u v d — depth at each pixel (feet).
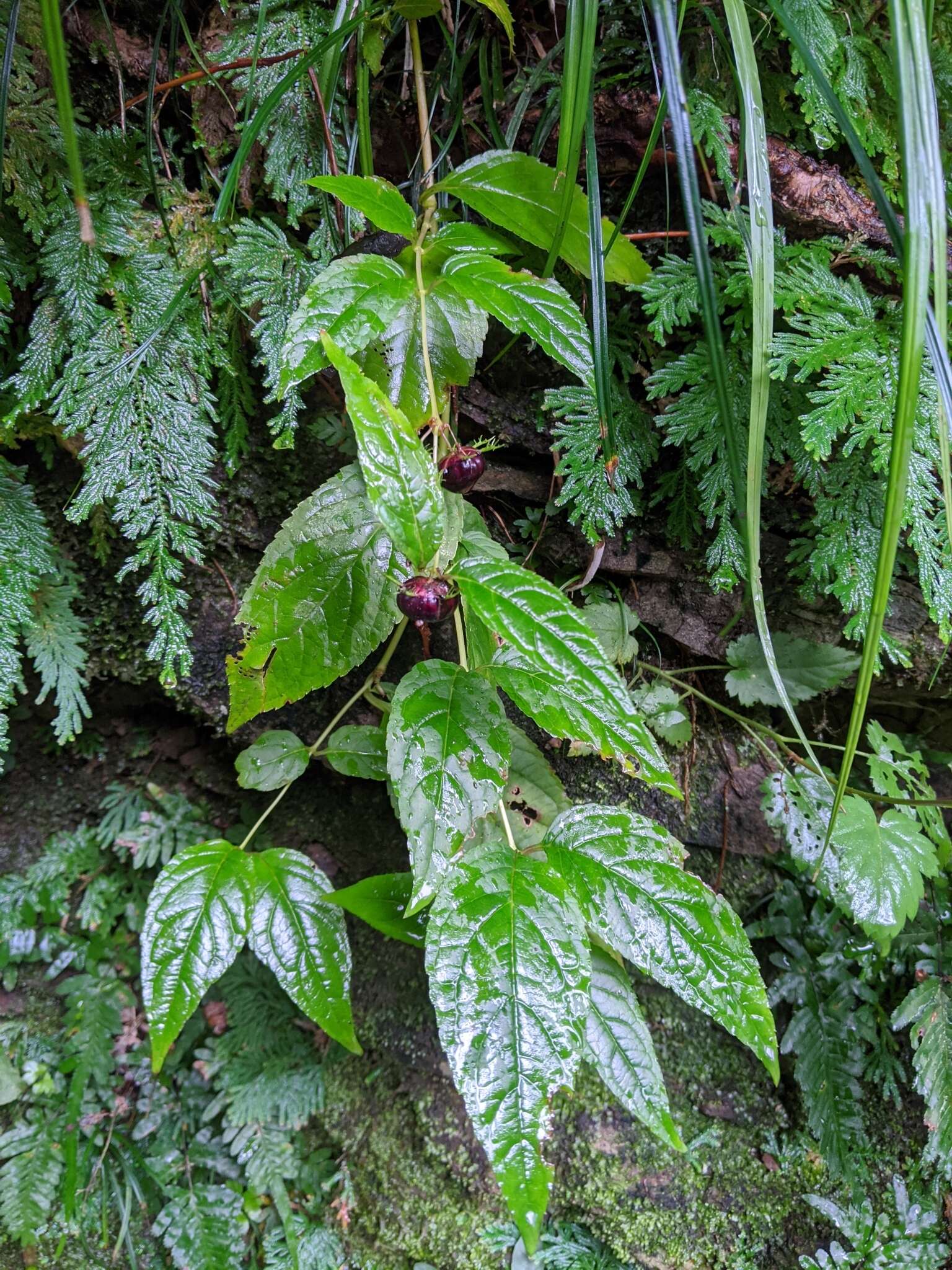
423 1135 1.23
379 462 0.61
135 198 0.86
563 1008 0.60
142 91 0.89
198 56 0.83
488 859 0.65
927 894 1.20
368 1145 1.26
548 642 0.61
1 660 0.88
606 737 0.64
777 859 1.18
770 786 1.10
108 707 1.26
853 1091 1.14
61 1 0.83
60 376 0.84
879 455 0.80
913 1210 1.14
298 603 0.75
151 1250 1.23
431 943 0.61
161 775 1.36
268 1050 1.33
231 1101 1.29
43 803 1.34
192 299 0.86
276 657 0.75
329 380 0.98
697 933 0.66
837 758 1.20
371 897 0.80
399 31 0.95
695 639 1.13
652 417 0.96
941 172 0.47
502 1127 0.58
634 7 0.90
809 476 0.92
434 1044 1.27
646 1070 0.74
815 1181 1.16
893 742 1.12
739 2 0.59
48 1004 1.34
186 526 0.86
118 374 0.83
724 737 1.18
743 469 0.91
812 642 1.06
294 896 0.81
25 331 0.89
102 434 0.83
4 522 0.89
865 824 1.06
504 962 0.61
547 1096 0.59
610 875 0.67
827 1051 1.15
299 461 1.03
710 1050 1.21
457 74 0.90
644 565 1.08
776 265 0.88
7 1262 1.18
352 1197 1.24
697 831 1.19
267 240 0.86
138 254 0.85
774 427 0.91
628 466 0.94
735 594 1.09
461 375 0.74
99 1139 1.27
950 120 0.95
